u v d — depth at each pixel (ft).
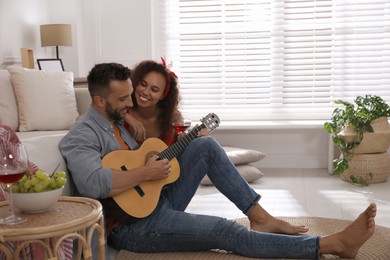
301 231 7.92
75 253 7.32
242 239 7.22
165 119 8.67
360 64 15.28
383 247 8.00
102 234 5.55
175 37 16.02
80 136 7.35
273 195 12.10
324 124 13.66
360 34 15.21
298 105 15.70
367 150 13.05
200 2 15.85
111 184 7.06
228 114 15.99
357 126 12.92
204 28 15.90
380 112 13.19
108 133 7.61
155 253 7.59
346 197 11.76
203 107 16.11
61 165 7.30
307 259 7.14
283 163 15.52
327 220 9.68
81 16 16.05
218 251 7.66
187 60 16.05
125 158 7.56
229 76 15.90
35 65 15.05
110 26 15.97
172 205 8.11
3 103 11.38
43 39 14.88
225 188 7.98
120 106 7.50
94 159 7.22
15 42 14.19
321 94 15.53
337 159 13.65
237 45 15.79
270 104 15.83
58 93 11.91
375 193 12.09
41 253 5.76
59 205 5.75
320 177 14.05
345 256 7.23
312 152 15.40
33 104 11.59
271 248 7.13
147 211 7.42
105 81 7.36
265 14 15.61
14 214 5.40
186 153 8.11
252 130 15.51
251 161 13.75
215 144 8.07
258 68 15.76
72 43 15.64
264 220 7.95
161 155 7.87
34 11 15.14
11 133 6.31
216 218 7.41
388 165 13.14
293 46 15.53
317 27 15.34
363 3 15.08
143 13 15.80
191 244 7.39
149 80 8.25
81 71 16.12
